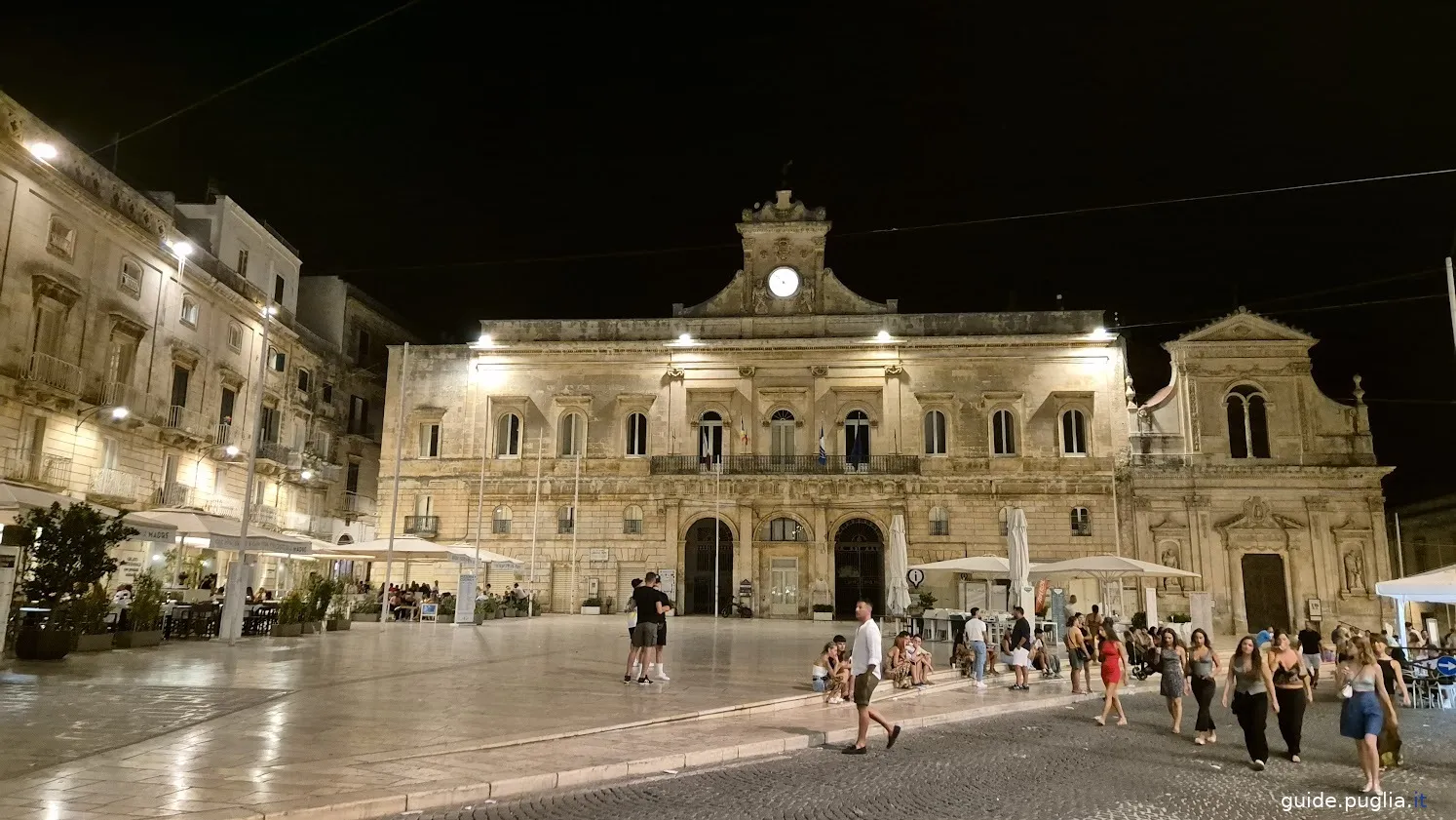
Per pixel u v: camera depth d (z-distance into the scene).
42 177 30.84
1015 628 23.55
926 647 31.62
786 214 52.88
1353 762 13.54
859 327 51.00
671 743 12.43
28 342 30.42
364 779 9.57
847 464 49.72
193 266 39.25
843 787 10.72
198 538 29.91
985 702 19.41
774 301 52.03
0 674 16.78
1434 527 55.62
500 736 12.07
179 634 26.34
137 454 36.38
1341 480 46.66
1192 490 47.34
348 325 55.25
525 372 52.28
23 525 21.38
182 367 39.09
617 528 50.25
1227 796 11.03
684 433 50.88
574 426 51.84
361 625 35.88
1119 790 11.11
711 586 49.88
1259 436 48.34
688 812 9.32
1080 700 20.98
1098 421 49.00
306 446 50.47
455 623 37.41
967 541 48.59
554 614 49.28
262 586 45.53
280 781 9.34
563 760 11.03
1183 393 48.72
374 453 58.09
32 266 30.58
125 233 35.22
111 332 34.47
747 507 49.84
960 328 50.59
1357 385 47.88
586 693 16.39
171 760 10.10
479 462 51.34
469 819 8.81
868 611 13.56
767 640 31.59
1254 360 48.59
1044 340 49.62
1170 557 47.00
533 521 49.78
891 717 16.36
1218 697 21.95
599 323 52.47
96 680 16.28
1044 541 48.16
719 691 17.33
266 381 45.94
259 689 15.46
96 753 10.32
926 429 50.41
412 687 16.53
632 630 18.50
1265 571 46.53
